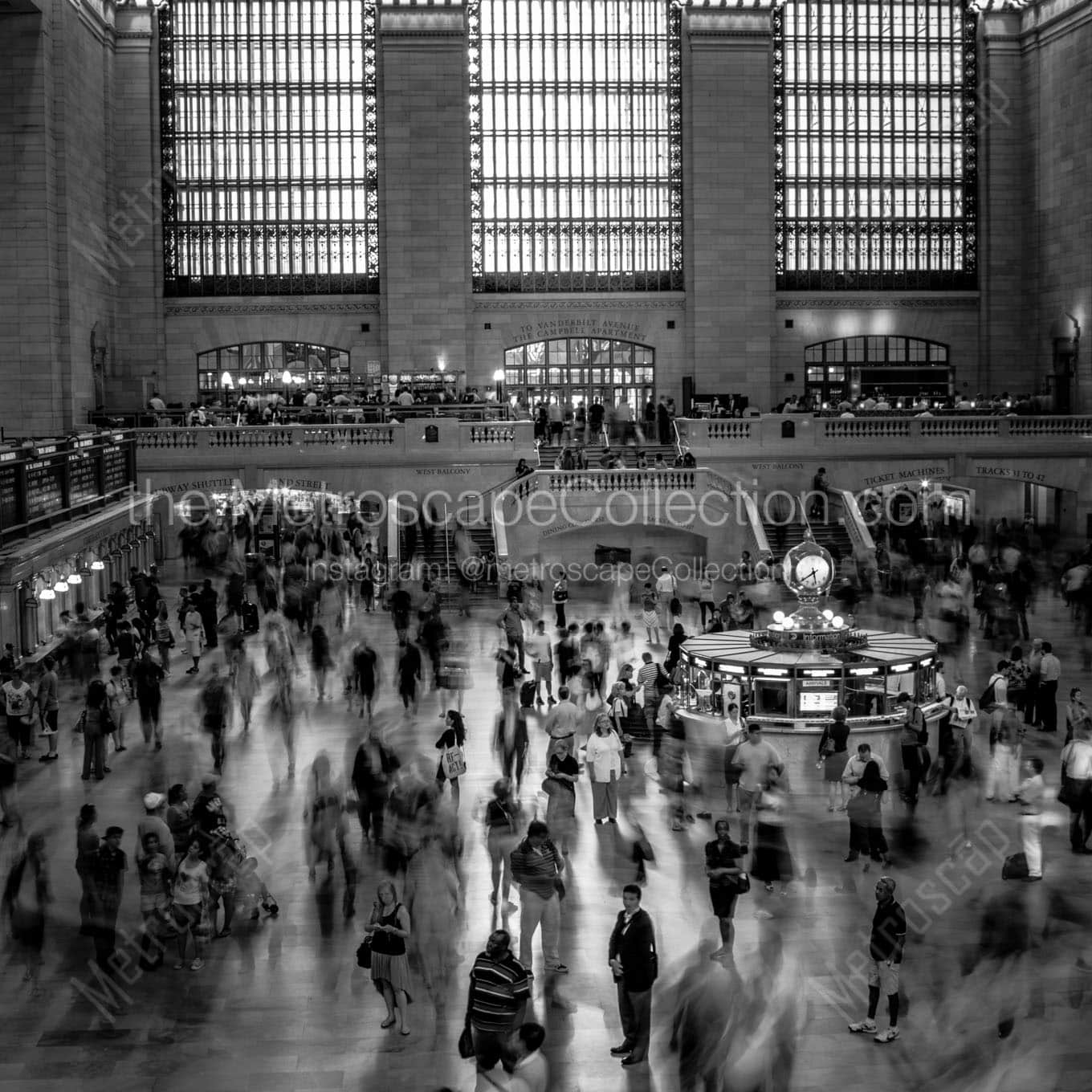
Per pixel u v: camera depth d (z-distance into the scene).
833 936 16.16
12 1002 14.77
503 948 12.32
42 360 47.97
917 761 20.31
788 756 22.25
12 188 47.34
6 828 20.20
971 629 36.12
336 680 30.89
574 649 28.14
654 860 17.52
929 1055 13.41
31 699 24.09
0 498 28.52
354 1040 13.93
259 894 16.64
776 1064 13.15
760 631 25.45
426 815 17.30
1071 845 19.05
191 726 26.44
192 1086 13.03
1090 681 29.50
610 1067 13.35
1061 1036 13.71
